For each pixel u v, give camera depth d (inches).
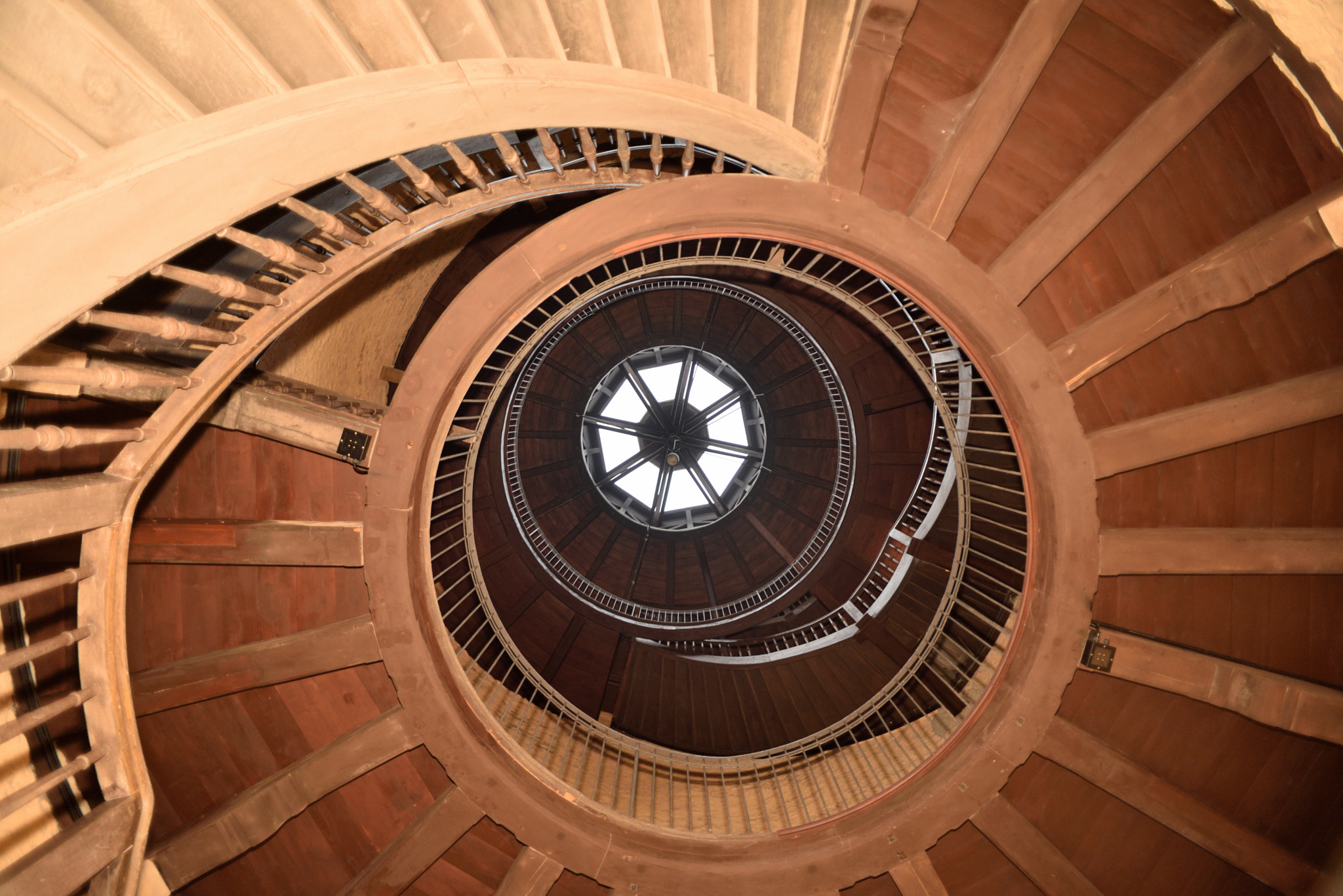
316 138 137.3
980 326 239.3
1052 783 265.9
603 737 315.3
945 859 269.1
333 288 183.3
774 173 231.3
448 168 229.5
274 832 252.4
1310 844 254.4
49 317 109.4
